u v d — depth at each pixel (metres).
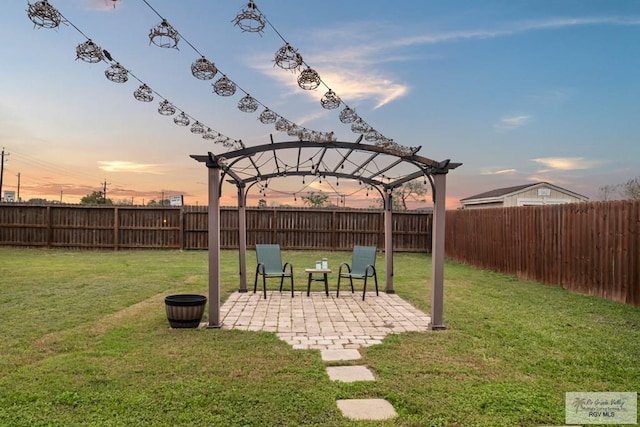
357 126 4.49
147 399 2.65
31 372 3.08
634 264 5.85
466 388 2.92
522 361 3.51
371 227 13.83
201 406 2.58
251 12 2.88
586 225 6.83
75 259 10.81
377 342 4.09
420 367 3.34
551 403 2.68
